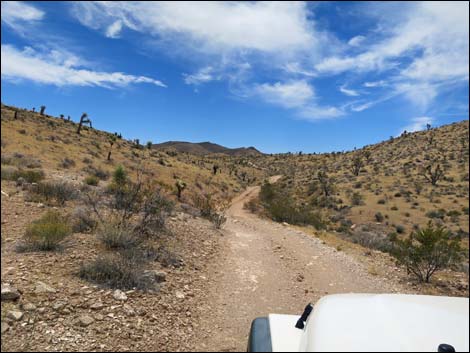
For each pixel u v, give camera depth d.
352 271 9.69
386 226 41.62
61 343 4.14
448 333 2.15
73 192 13.96
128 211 11.59
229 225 17.19
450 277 10.35
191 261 8.58
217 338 4.96
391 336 2.08
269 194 39.97
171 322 5.16
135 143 84.19
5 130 43.56
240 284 7.59
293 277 8.53
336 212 50.84
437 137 125.81
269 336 2.48
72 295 5.32
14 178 17.02
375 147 140.88
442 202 54.38
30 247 7.31
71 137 60.00
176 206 17.03
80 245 7.86
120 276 6.20
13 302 4.83
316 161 153.25
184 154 137.12
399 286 8.88
